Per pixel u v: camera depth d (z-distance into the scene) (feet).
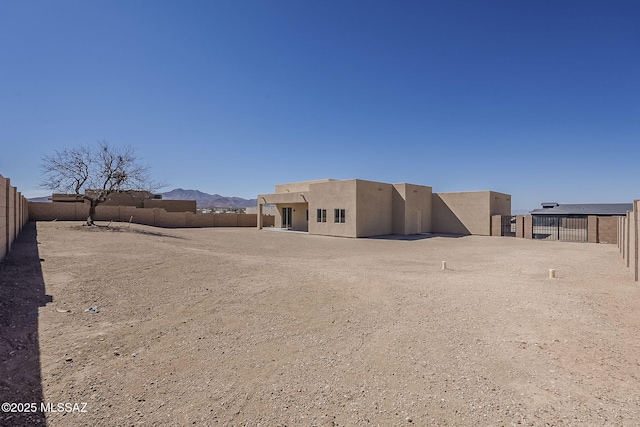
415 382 12.21
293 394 11.33
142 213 107.14
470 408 10.55
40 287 23.12
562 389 11.68
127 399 10.88
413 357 14.33
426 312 20.71
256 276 30.55
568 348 15.11
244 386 11.83
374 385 11.98
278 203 106.11
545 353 14.64
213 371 12.91
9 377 11.86
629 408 10.50
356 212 78.95
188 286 26.17
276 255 47.19
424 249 58.29
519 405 10.71
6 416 9.68
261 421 9.84
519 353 14.67
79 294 22.33
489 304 22.38
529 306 21.77
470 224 95.14
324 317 19.67
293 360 13.98
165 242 53.52
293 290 25.72
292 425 9.68
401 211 90.58
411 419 9.96
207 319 18.97
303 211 100.89
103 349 14.62
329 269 35.55
